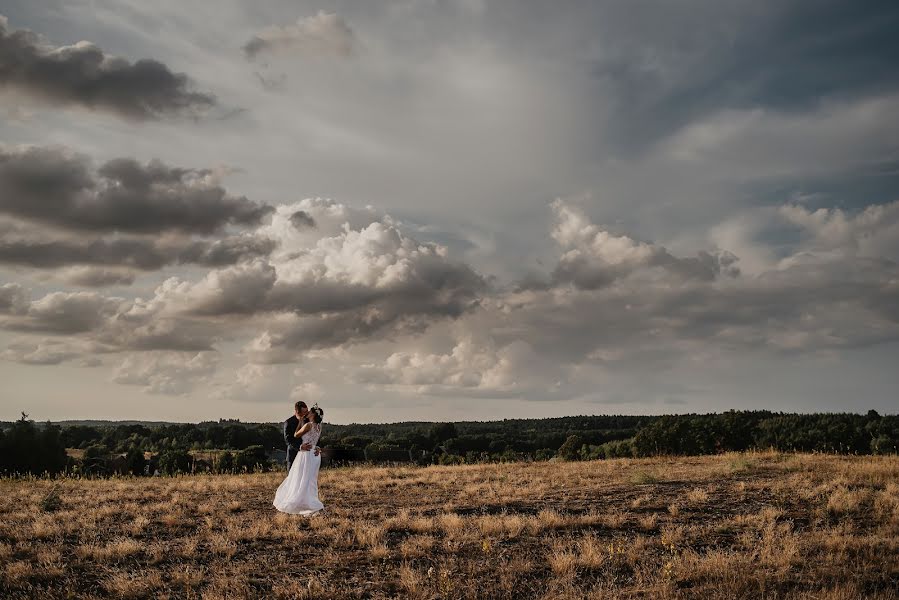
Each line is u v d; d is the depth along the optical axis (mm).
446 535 10336
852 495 12602
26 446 53938
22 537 9836
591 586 7875
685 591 7461
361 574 8266
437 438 101750
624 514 11859
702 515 11695
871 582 7719
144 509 12680
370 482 17688
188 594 7199
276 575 8195
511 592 7656
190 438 91062
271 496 15000
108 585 7582
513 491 15086
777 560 8461
